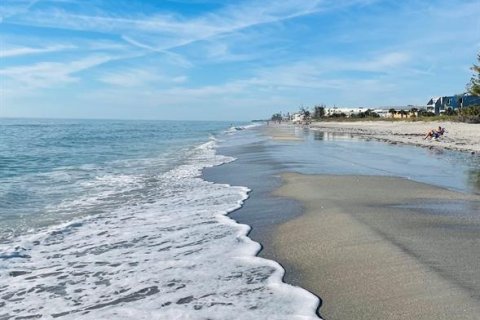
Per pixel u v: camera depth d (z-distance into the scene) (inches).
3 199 548.7
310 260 293.0
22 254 324.5
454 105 4188.0
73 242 354.0
